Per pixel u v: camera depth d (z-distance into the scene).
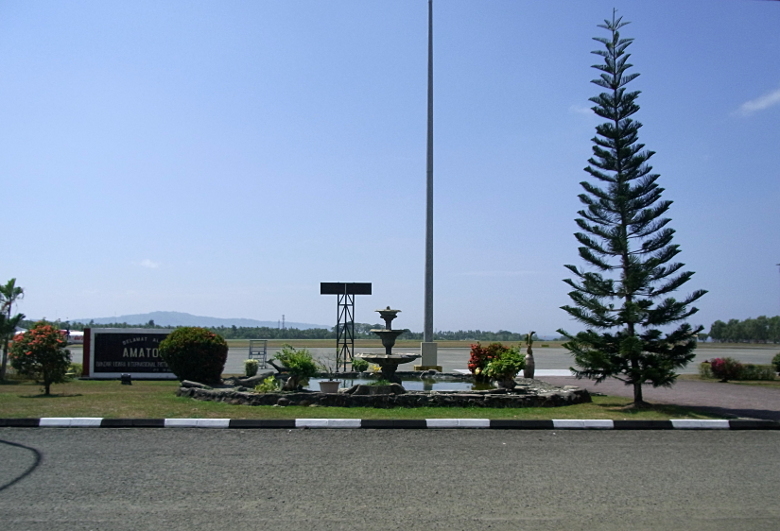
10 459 7.55
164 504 5.80
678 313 13.02
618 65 14.16
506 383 14.96
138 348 19.36
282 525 5.27
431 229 21.22
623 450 8.61
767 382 21.73
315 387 16.11
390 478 6.87
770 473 7.32
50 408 11.22
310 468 7.28
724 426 10.67
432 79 22.00
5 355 19.03
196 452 8.07
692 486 6.67
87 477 6.73
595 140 14.21
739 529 5.29
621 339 13.31
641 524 5.40
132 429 9.76
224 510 5.65
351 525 5.29
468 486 6.57
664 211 13.52
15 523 5.21
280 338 89.56
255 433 9.57
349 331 23.75
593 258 13.80
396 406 12.32
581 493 6.35
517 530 5.21
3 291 19.11
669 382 13.17
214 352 15.99
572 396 13.41
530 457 8.05
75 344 51.75
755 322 112.12
